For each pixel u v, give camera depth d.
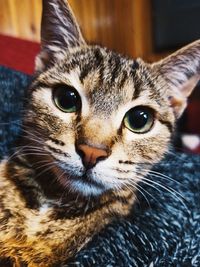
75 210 0.11
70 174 0.11
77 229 0.11
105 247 0.10
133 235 0.10
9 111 0.14
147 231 0.10
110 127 0.11
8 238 0.10
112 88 0.11
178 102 0.13
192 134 0.28
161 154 0.12
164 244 0.10
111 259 0.10
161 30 0.34
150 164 0.12
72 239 0.11
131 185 0.11
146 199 0.12
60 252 0.10
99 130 0.10
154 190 0.12
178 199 0.12
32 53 0.18
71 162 0.10
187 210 0.11
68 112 0.11
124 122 0.11
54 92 0.11
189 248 0.10
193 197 0.12
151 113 0.11
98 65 0.12
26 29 0.24
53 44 0.12
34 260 0.10
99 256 0.10
